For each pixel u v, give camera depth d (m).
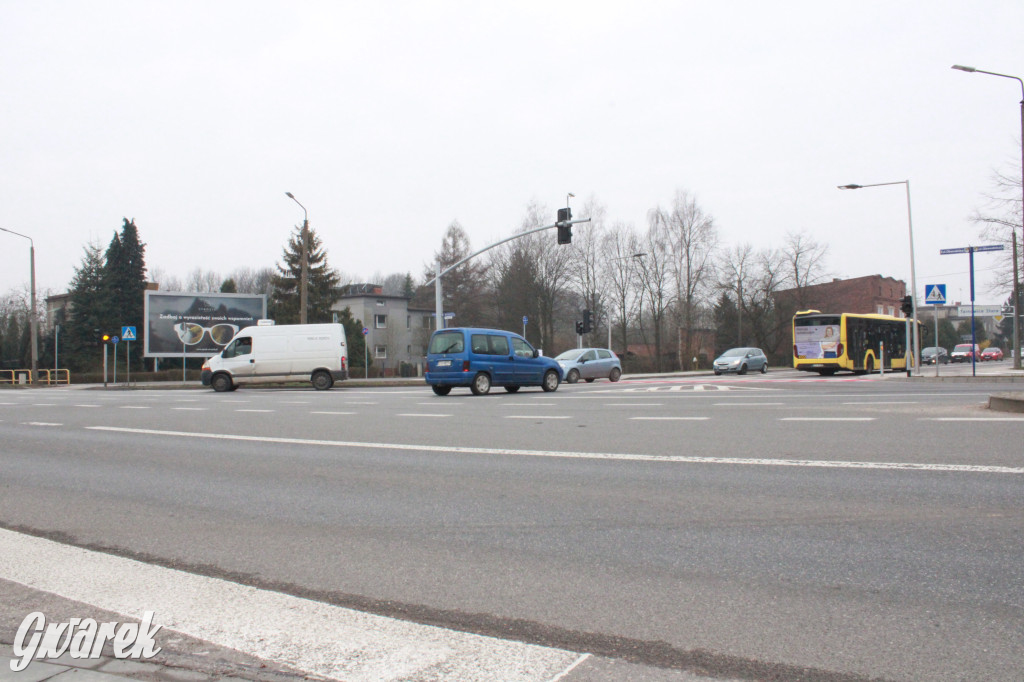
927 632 3.48
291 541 5.39
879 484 6.54
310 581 4.51
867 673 3.10
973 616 3.64
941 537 4.91
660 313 60.19
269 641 3.59
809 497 6.14
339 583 4.45
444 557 4.88
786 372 46.34
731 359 41.84
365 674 3.20
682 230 58.06
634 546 4.96
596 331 63.28
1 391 34.38
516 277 60.22
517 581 4.37
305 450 9.68
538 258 59.88
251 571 4.74
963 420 10.73
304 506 6.48
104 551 5.30
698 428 10.81
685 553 4.78
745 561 4.58
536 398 18.38
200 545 5.36
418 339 75.19
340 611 3.96
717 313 67.88
